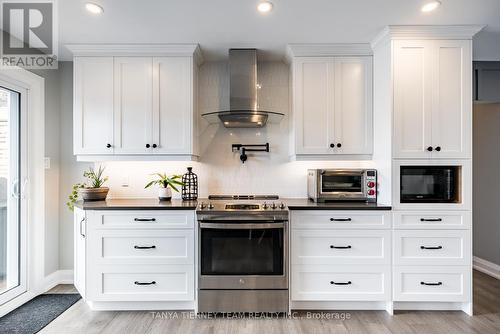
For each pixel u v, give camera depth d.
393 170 2.45
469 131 2.45
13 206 2.61
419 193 2.50
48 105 2.96
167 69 2.77
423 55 2.46
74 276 2.84
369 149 2.76
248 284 2.40
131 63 2.76
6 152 2.56
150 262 2.46
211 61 3.13
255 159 3.13
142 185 3.10
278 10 2.19
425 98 2.46
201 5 2.11
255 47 2.81
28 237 2.71
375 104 2.71
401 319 2.38
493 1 2.07
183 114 2.78
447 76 2.46
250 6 2.13
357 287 2.46
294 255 2.46
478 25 2.39
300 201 2.84
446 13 2.23
